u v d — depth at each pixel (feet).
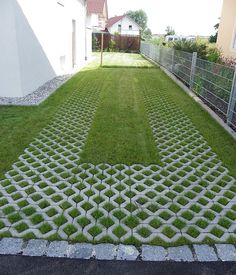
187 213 9.73
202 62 25.45
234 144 15.65
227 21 36.88
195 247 8.29
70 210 9.74
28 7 24.77
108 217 9.43
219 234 8.81
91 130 16.90
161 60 50.29
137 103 23.38
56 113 19.99
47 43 30.96
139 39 92.12
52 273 7.41
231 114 18.15
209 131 17.48
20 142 14.99
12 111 20.11
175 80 34.04
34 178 11.69
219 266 7.74
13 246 8.15
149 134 16.61
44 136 16.01
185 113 21.13
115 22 152.76
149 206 10.07
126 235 8.67
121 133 16.60
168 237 8.64
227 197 10.82
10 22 22.11
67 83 30.53
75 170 12.35
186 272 7.55
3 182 11.39
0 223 9.02
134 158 13.55
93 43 91.91
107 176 11.98
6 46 22.70
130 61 58.75
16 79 23.56
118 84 30.91
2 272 7.39
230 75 19.11
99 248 8.17
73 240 8.41
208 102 23.65
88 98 24.34
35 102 22.48
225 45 37.58
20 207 9.85
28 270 7.47
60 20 36.40
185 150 14.84
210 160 13.80
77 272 7.46
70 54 43.21
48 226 8.93
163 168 12.84
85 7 54.13
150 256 7.97
